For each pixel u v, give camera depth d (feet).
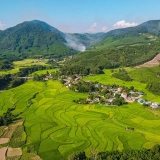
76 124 631.56
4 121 625.41
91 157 424.05
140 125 619.67
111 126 614.34
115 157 408.46
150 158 403.54
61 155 470.39
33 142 525.75
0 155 472.03
